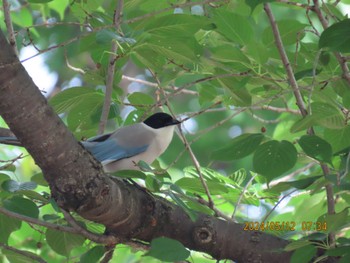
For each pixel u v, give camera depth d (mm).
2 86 6367
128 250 11164
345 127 8000
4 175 8117
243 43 7938
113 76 8828
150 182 7461
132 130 9867
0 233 8305
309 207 9977
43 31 20594
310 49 8969
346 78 7875
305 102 8930
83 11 9414
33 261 8461
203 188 8477
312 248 6832
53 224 7422
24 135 6574
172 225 7809
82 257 7645
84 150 6875
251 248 7914
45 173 6824
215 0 7598
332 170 7777
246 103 8383
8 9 7258
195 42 8273
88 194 6867
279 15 18406
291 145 7219
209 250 7941
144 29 7730
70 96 9078
